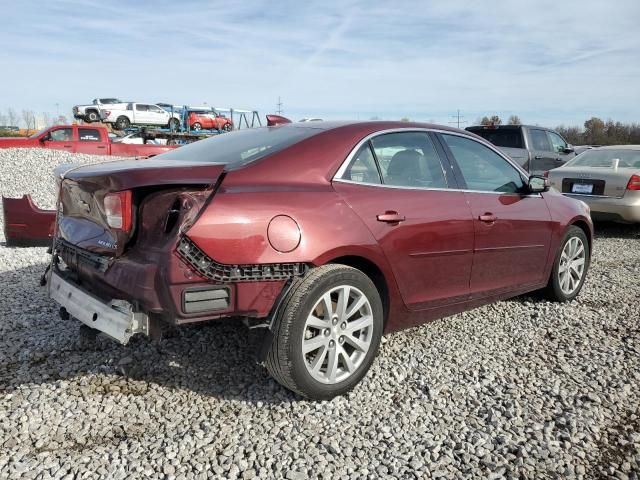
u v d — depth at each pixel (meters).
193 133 31.67
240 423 2.81
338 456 2.54
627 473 2.47
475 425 2.84
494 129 12.41
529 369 3.52
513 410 2.97
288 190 2.94
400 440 2.69
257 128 3.89
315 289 2.85
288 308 2.79
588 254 5.16
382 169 3.43
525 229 4.25
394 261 3.27
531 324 4.35
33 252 6.63
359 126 3.48
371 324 3.16
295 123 3.76
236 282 2.70
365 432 2.75
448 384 3.28
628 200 8.41
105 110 29.48
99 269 2.85
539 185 4.35
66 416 2.84
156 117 30.98
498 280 4.12
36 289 5.01
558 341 4.00
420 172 3.64
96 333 3.04
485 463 2.51
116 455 2.51
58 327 4.04
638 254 7.39
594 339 4.05
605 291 5.37
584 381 3.36
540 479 2.42
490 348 3.85
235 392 3.12
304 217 2.88
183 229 2.57
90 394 3.08
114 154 18.75
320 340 2.95
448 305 3.76
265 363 2.88
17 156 14.03
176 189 2.69
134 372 3.35
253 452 2.55
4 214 6.11
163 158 3.59
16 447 2.57
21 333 3.92
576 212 4.88
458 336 4.06
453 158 3.90
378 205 3.23
